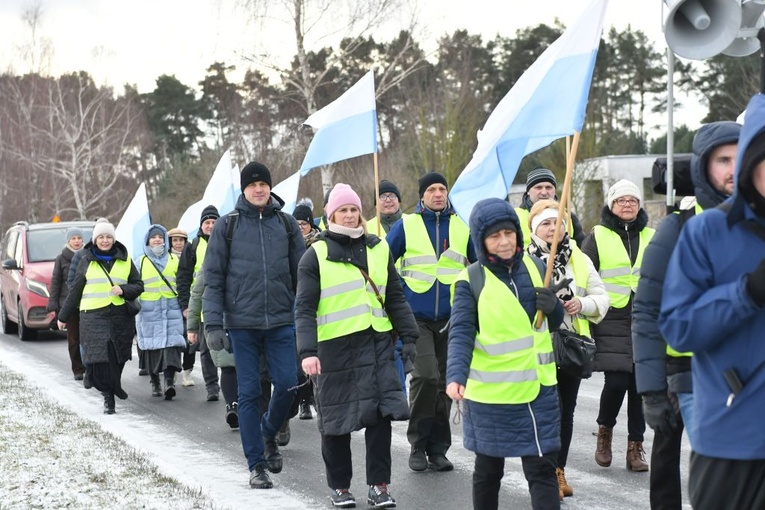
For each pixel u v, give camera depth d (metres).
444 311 8.58
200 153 62.56
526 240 9.16
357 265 7.27
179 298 13.00
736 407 3.85
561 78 6.92
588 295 7.53
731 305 3.75
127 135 61.56
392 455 9.36
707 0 7.24
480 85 60.00
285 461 9.28
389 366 7.28
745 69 51.16
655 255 4.96
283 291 8.27
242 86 46.19
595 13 6.88
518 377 5.78
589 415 11.12
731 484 3.88
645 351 4.89
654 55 64.38
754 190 3.85
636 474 8.28
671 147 8.09
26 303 22.03
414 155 38.12
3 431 10.32
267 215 8.34
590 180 33.31
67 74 59.66
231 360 10.91
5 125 58.88
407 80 44.88
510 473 8.47
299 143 34.00
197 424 11.51
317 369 7.13
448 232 8.70
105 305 12.24
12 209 58.56
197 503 7.25
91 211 59.50
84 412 12.49
